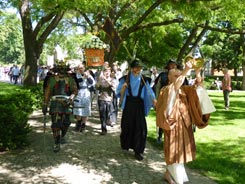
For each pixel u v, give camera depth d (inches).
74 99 343.0
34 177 248.4
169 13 754.2
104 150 325.4
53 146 333.7
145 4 630.5
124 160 294.7
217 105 752.3
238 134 418.0
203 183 246.4
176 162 220.8
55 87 327.0
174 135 221.9
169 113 221.3
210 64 2449.6
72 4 485.4
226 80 666.2
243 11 561.0
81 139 369.4
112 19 655.1
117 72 619.5
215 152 332.2
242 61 1672.0
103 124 396.8
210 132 427.5
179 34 1255.5
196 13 537.6
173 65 314.0
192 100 225.1
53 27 743.1
